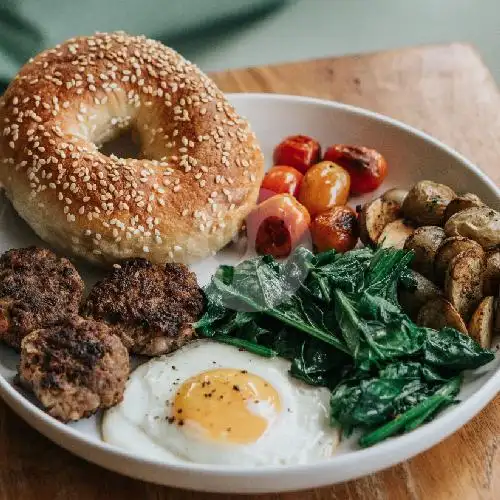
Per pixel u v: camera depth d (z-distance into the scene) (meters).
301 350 0.48
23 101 0.53
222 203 0.52
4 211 0.54
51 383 0.45
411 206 0.54
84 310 0.48
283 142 0.58
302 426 0.46
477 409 0.46
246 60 0.69
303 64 0.66
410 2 0.75
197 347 0.49
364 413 0.46
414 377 0.47
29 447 0.46
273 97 0.59
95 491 0.45
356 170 0.56
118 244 0.51
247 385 0.46
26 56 0.65
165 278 0.50
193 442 0.45
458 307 0.49
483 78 0.66
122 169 0.51
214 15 0.69
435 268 0.50
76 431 0.44
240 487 0.43
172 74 0.55
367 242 0.54
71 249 0.51
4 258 0.50
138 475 0.44
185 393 0.46
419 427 0.45
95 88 0.54
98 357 0.45
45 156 0.51
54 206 0.51
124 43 0.56
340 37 0.72
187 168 0.52
